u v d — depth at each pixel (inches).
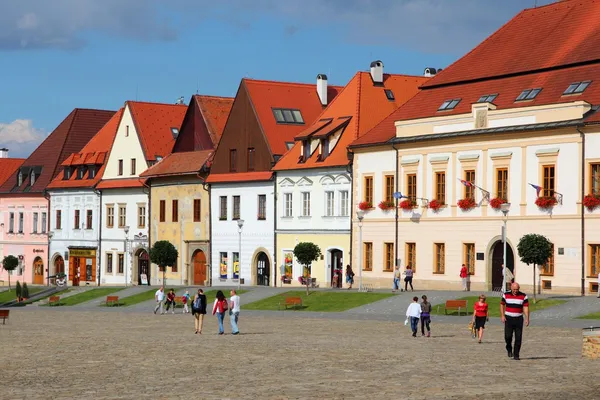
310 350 1990.7
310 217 4192.9
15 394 1370.6
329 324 2817.4
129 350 2037.4
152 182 5024.6
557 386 1406.3
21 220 5944.9
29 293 4739.2
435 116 3661.4
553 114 3265.3
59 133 5984.3
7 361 1829.5
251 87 4534.9
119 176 5255.9
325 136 4119.1
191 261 4790.8
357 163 3978.8
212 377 1547.7
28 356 1925.4
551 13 3695.9
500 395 1318.9
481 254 3499.0
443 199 3636.8
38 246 5792.3
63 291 4687.5
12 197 5999.0
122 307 3991.1
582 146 3184.1
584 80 3289.9
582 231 3181.6
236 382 1480.1
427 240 3690.9
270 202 4387.3
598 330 1772.9
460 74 3759.8
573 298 3014.3
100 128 6038.4
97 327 2856.8
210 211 4670.3
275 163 4365.2
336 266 4104.3
